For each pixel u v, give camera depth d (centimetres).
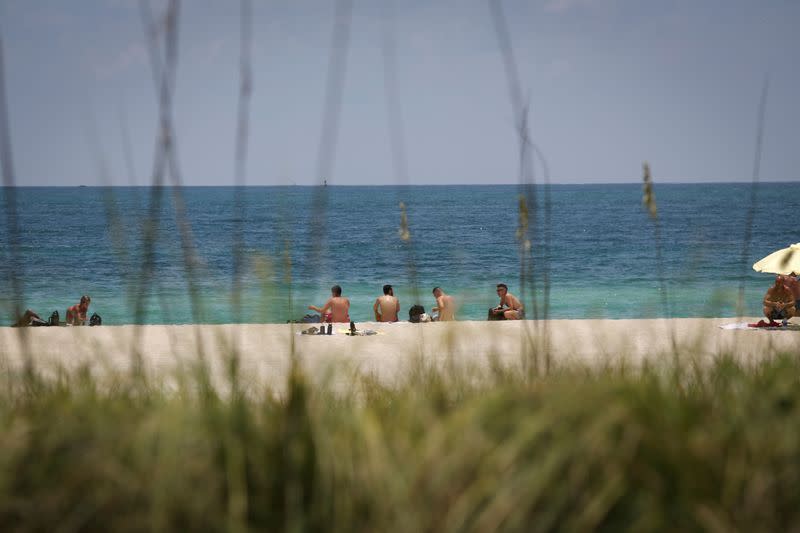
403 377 1591
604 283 13288
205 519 830
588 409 931
